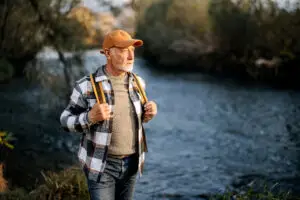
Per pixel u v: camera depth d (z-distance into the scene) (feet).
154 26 60.13
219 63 49.44
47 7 28.84
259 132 23.91
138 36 65.05
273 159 19.01
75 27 29.73
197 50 51.57
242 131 24.21
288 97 33.68
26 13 29.37
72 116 6.87
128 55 7.00
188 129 24.79
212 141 22.22
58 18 29.25
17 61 34.19
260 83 40.75
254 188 15.07
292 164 18.22
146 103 7.36
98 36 30.07
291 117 27.17
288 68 41.39
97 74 7.11
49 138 21.20
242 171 17.25
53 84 29.14
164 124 26.08
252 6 46.21
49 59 30.68
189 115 28.60
